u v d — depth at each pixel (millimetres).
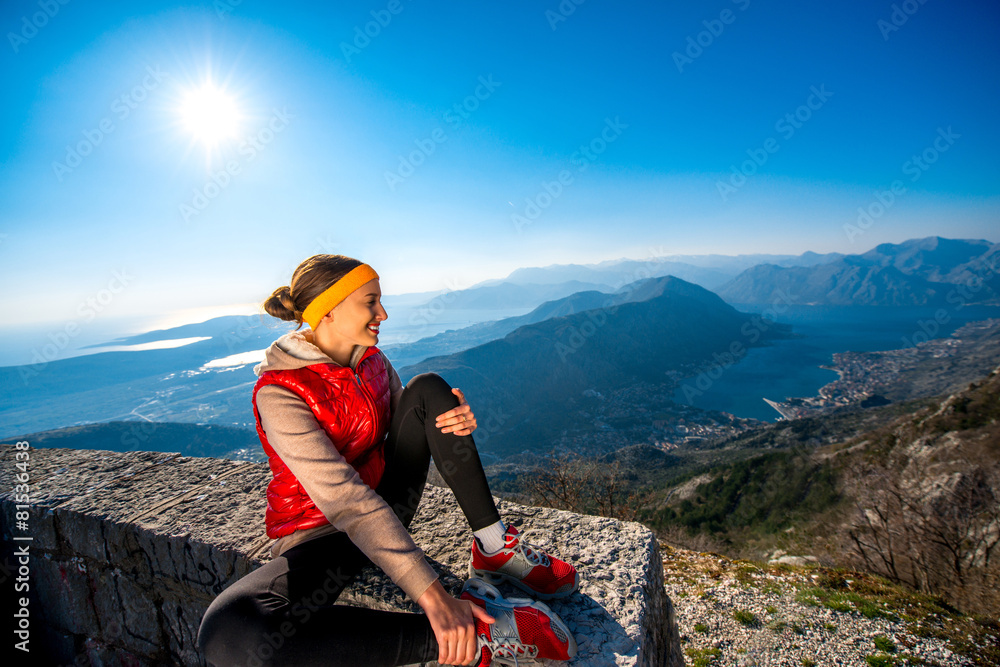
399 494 1123
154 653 1407
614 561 1233
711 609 7746
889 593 7922
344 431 977
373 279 989
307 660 759
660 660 1203
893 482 18672
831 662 6422
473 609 852
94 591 1467
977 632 6832
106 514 1410
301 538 980
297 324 1060
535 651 852
